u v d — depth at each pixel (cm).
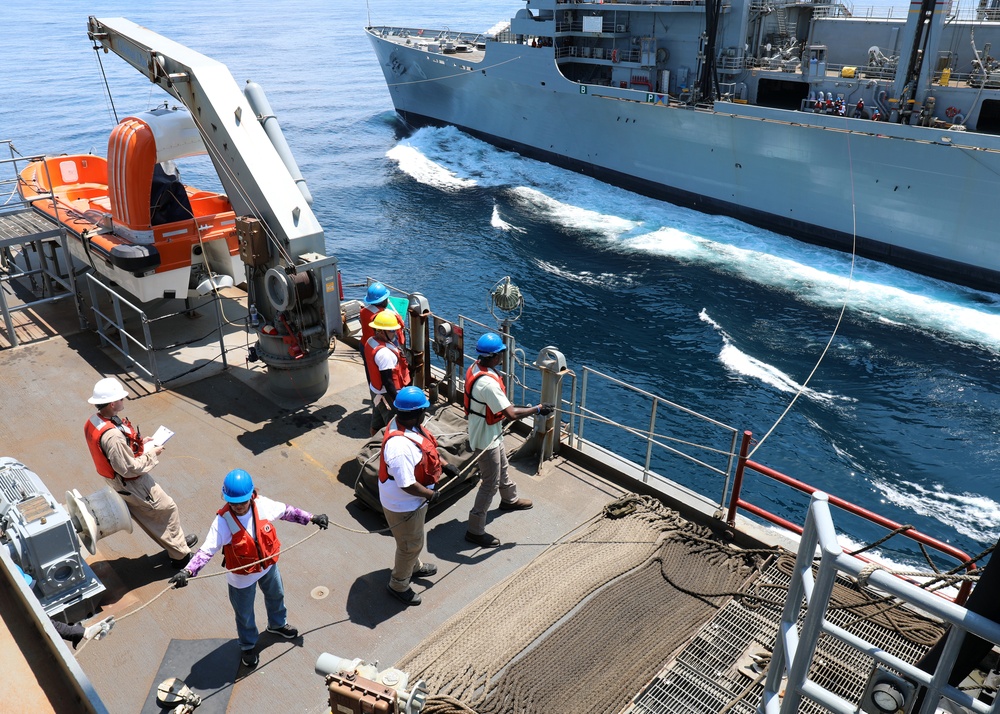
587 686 468
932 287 2728
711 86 3384
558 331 2344
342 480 712
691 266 2884
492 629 513
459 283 2717
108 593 575
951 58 2914
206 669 505
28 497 525
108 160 911
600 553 593
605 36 3647
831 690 457
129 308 1077
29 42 12100
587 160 3944
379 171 4222
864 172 2809
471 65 4238
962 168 2544
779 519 590
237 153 772
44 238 954
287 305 776
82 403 843
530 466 731
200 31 14600
